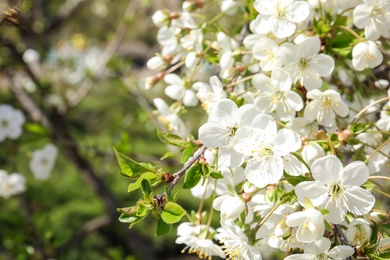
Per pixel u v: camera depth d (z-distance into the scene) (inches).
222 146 16.8
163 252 53.4
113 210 35.1
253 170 16.5
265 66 17.7
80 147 29.3
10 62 33.4
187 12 20.5
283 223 16.2
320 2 18.4
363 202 16.0
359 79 19.7
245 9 20.1
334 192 16.0
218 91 17.9
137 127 62.3
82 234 35.2
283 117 17.7
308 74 17.6
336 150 17.1
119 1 44.4
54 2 47.3
